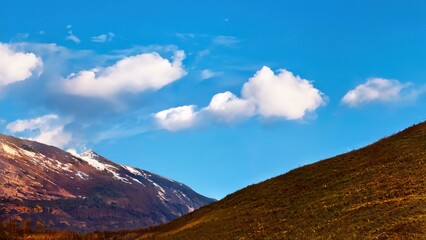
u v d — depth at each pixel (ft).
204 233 223.92
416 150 216.13
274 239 167.32
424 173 177.37
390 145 245.24
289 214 196.65
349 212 161.27
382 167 209.87
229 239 193.98
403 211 138.41
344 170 233.76
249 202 254.88
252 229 196.24
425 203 139.13
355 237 132.77
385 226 131.95
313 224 166.61
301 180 250.98
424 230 119.65
